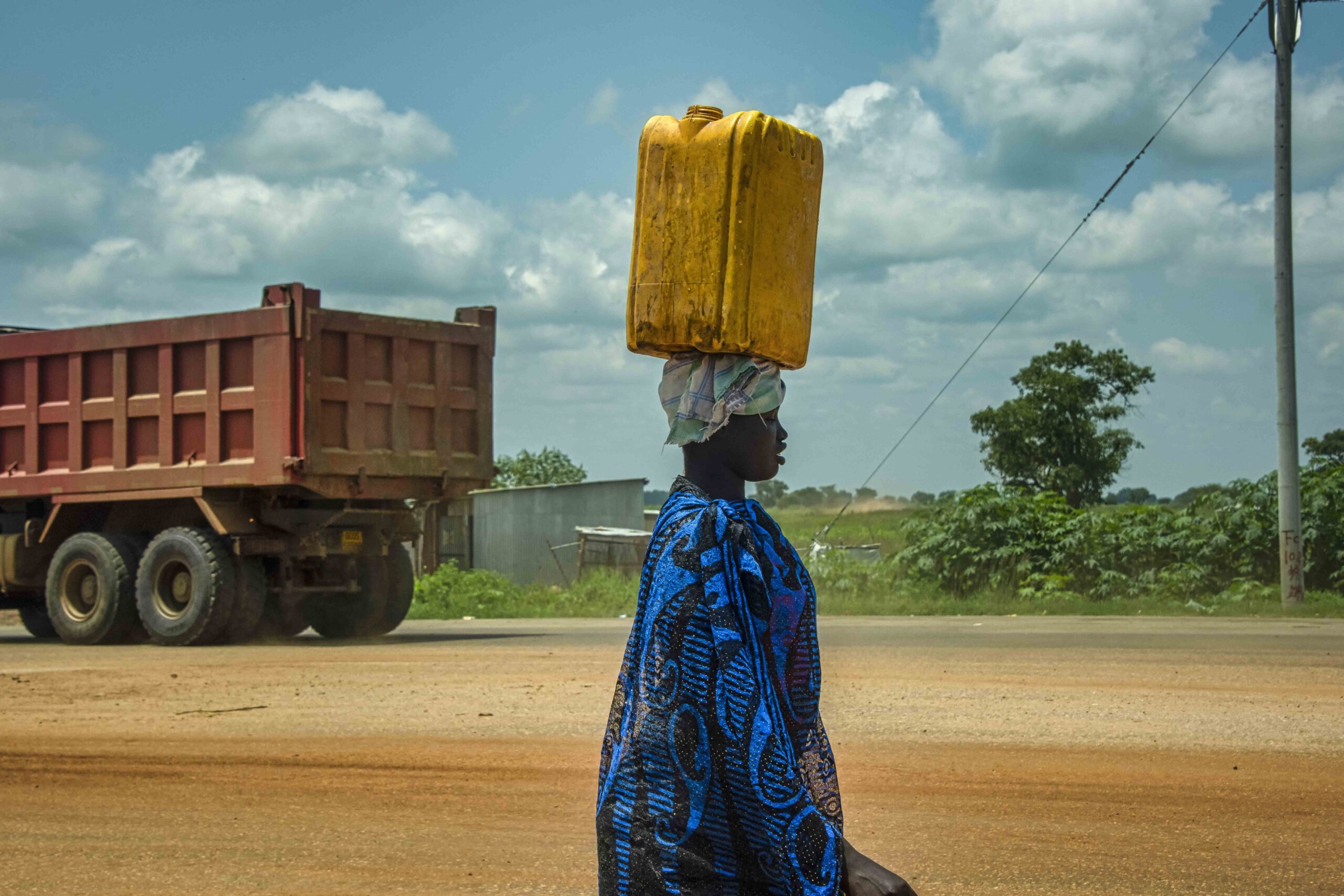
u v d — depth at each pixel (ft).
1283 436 54.90
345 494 43.68
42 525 49.37
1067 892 13.50
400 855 15.70
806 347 6.32
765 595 5.67
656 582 5.73
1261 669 30.63
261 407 42.98
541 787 19.11
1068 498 142.61
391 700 27.63
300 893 14.30
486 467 47.47
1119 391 147.13
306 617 48.47
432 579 70.90
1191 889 13.52
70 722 25.63
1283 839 15.31
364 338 44.19
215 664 36.19
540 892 14.15
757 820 5.35
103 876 15.12
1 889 14.66
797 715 5.69
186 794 19.19
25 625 55.01
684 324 6.00
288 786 19.56
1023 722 23.22
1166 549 63.26
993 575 63.87
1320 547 60.54
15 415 48.60
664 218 6.10
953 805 17.21
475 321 47.67
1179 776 18.67
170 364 45.09
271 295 43.06
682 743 5.46
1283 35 54.75
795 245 6.21
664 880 5.38
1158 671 30.35
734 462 6.17
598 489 112.98
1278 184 54.90
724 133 5.98
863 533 75.25
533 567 107.45
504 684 29.99
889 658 34.22
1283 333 54.90
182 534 43.91
